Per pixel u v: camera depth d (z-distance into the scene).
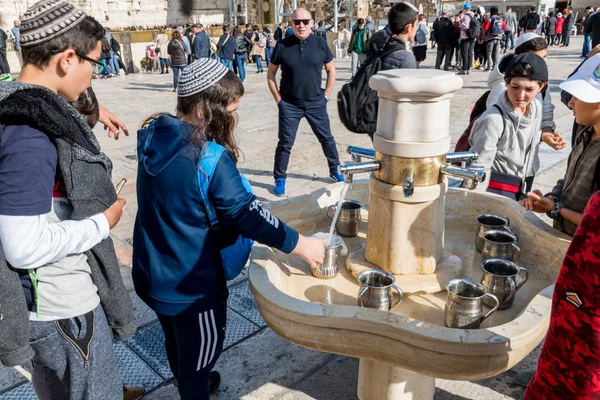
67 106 1.50
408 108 1.76
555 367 1.25
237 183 1.70
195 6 32.44
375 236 2.00
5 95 1.37
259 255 1.98
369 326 1.57
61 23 1.49
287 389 2.63
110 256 1.74
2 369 2.77
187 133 1.69
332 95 11.75
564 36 23.53
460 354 1.47
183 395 1.96
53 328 1.61
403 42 3.87
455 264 2.03
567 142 7.04
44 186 1.40
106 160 1.64
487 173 2.74
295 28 4.89
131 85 14.98
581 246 1.14
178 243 1.75
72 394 1.71
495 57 15.20
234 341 3.02
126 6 30.03
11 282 1.44
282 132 5.21
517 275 1.88
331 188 2.62
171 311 1.81
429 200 1.86
